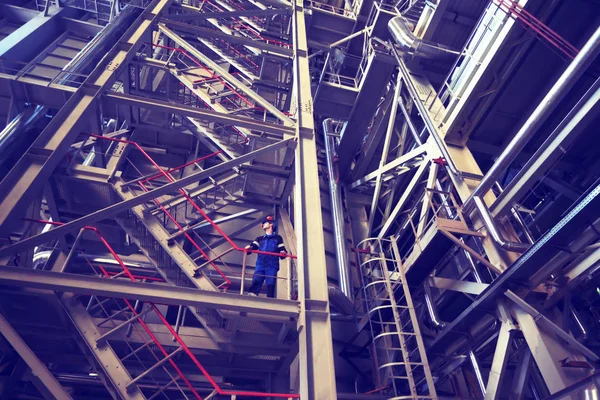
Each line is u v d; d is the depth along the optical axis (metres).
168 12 16.19
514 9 13.23
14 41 17.09
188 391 13.16
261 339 10.95
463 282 14.26
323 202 22.42
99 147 12.72
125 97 10.37
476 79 14.41
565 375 9.57
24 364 11.50
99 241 12.54
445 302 17.23
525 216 18.28
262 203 13.88
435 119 16.20
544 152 10.98
